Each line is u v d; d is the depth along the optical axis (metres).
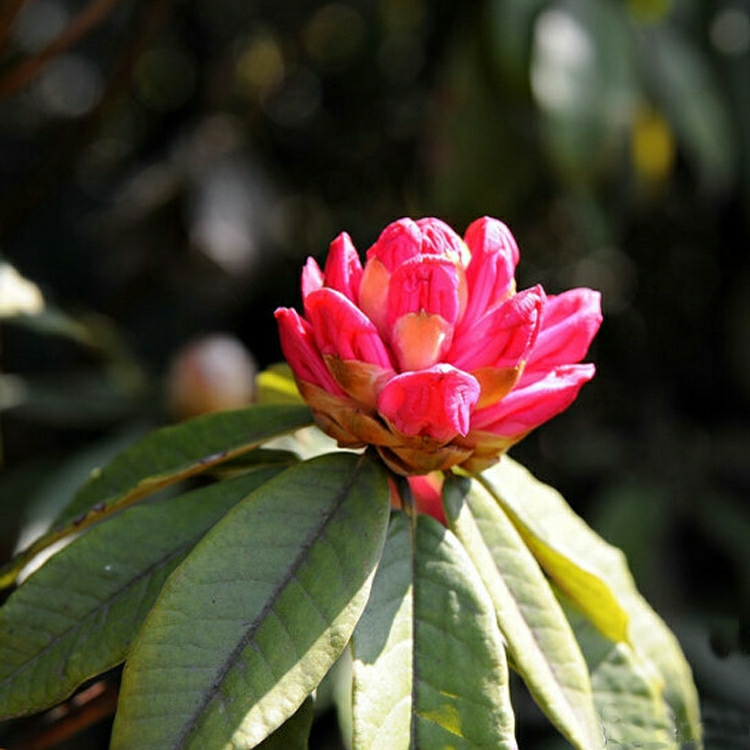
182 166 1.17
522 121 1.09
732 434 1.38
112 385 0.97
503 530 0.50
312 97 1.44
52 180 0.96
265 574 0.47
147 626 0.46
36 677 0.49
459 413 0.47
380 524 0.48
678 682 0.55
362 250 1.41
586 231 1.06
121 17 1.32
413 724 0.46
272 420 0.53
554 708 0.48
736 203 1.33
